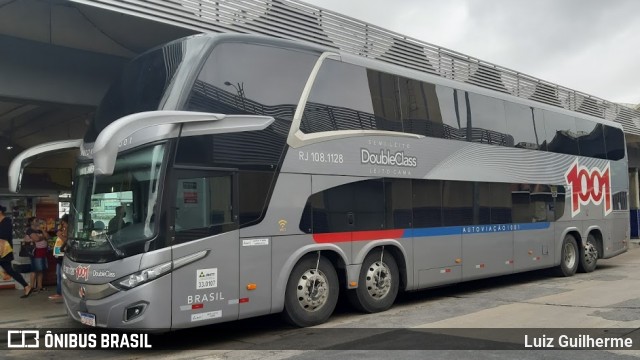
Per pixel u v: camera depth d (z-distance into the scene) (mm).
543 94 17797
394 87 9977
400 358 6438
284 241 8023
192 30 9945
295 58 8523
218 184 7375
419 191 10172
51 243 13594
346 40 12062
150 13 9297
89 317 7027
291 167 8195
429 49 14062
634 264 17500
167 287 6773
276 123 8094
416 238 10023
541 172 13406
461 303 10406
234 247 7445
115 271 6777
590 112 20469
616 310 9117
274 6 10930
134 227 6871
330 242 8617
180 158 7047
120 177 7137
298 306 8289
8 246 11781
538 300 10492
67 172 15438
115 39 10734
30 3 9461
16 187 7766
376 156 9438
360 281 9125
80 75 10742
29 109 14000
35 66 10180
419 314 9320
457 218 10875
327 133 8734
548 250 13453
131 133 6547
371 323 8609
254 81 7945
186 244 6973
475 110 11664
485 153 11734
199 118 7172
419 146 10250
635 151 28969
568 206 14289
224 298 7305
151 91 7594
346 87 9141
